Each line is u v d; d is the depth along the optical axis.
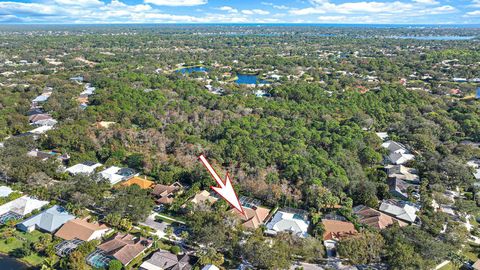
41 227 79.38
